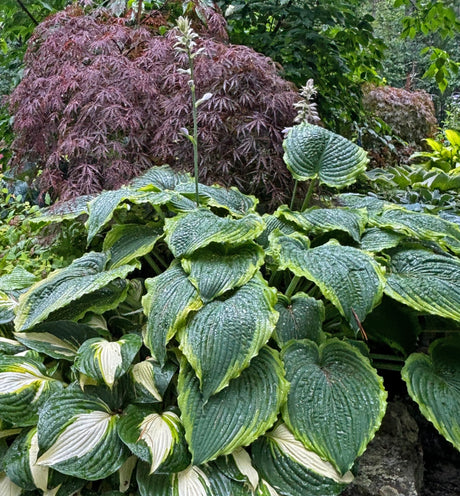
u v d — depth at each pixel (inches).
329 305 64.5
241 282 51.9
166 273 55.7
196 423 45.6
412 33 129.0
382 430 60.3
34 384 49.2
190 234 56.3
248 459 47.5
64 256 79.5
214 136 73.2
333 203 79.4
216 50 76.2
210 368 46.0
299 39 115.2
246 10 117.6
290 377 50.1
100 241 80.4
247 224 56.7
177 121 73.5
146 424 46.8
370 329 62.6
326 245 57.3
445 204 104.1
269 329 47.4
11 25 121.6
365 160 67.6
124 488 46.3
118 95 72.7
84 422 46.1
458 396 51.6
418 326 61.2
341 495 52.0
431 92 325.1
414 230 63.7
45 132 79.8
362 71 141.2
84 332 56.4
